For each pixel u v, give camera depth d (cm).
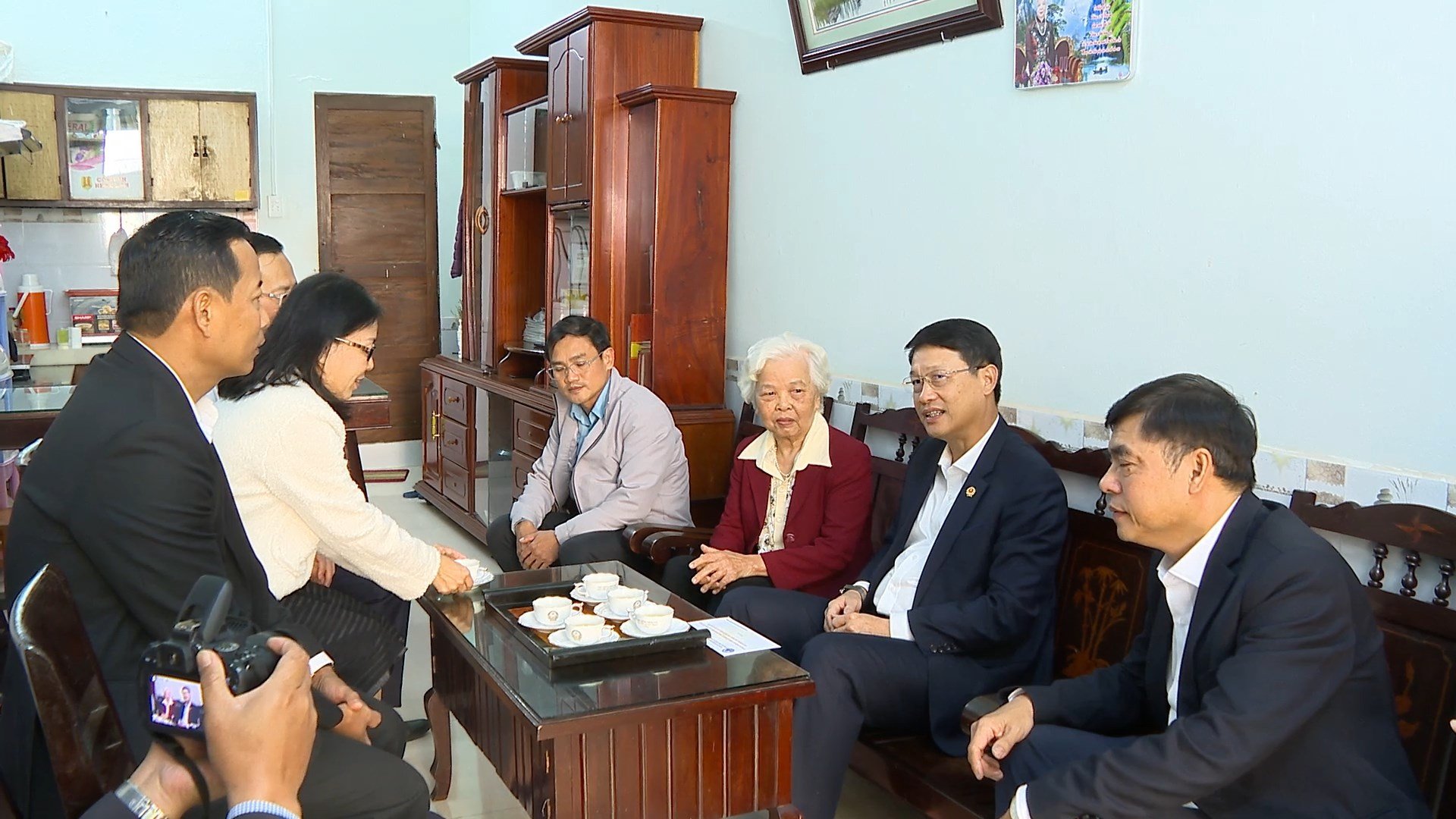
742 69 401
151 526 155
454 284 682
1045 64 272
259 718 114
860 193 344
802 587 288
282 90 631
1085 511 268
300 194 641
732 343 417
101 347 521
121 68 599
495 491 498
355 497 236
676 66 425
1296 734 168
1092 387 269
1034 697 200
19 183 571
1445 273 197
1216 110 236
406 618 302
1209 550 179
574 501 365
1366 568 213
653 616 222
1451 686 188
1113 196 260
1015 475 248
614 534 335
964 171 303
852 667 232
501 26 618
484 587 261
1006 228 291
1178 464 174
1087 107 266
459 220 577
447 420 557
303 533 237
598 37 411
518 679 202
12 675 146
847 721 232
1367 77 208
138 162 595
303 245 646
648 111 402
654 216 397
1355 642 167
